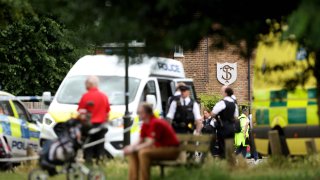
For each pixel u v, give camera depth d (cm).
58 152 3138
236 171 3656
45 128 4638
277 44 2919
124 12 2731
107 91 4791
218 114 4562
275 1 2862
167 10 2694
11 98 4722
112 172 3741
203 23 2745
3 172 4194
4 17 4281
